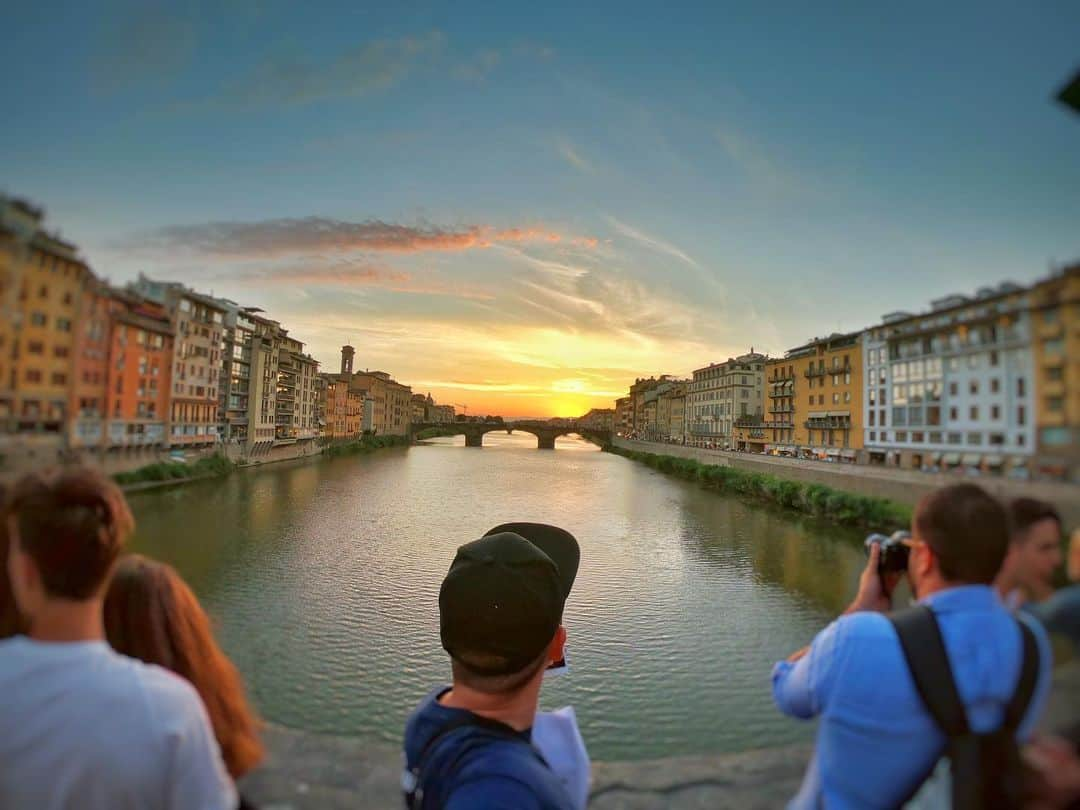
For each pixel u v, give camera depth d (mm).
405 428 103812
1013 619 1152
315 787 1744
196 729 1221
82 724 1074
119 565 1723
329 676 7109
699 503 28141
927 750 1086
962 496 1188
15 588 1171
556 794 1109
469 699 1223
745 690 4625
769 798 1787
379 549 15094
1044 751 1080
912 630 1145
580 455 80750
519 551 1269
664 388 87062
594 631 9922
